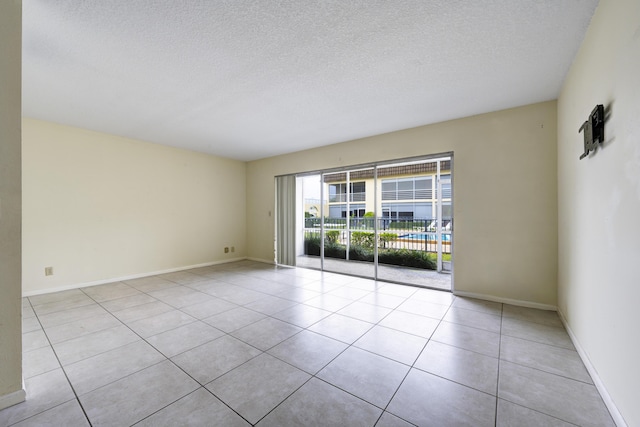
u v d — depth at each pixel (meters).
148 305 3.45
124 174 4.73
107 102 3.29
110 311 3.24
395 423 1.52
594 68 1.90
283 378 1.94
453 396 1.75
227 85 2.88
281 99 3.22
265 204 6.38
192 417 1.57
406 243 6.61
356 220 7.47
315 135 4.63
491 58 2.40
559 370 2.03
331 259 7.44
